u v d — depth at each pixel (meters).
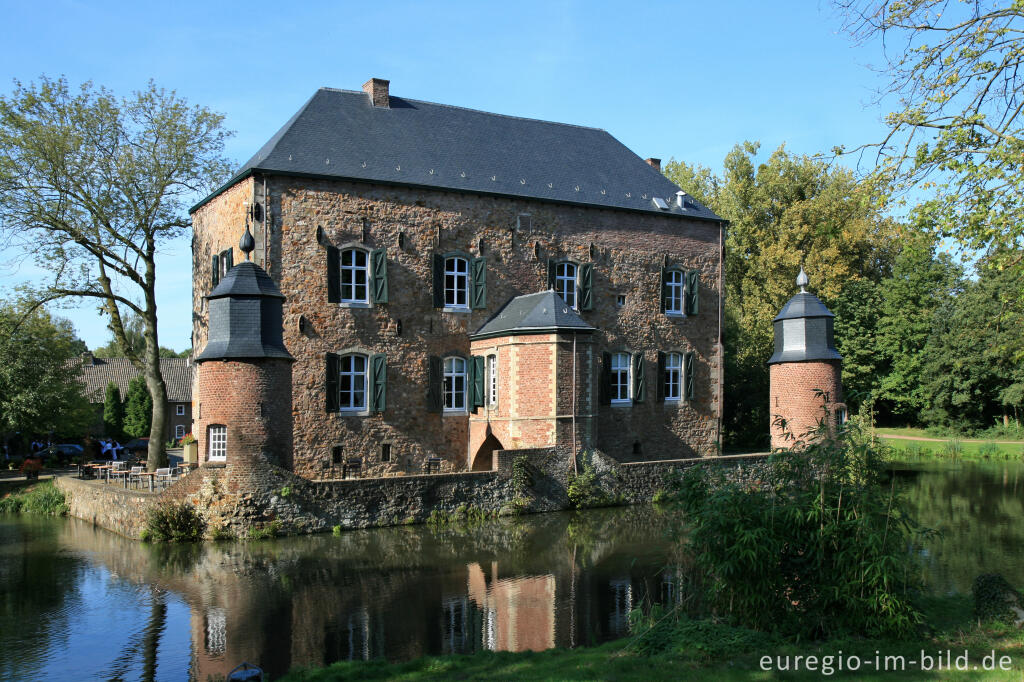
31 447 42.22
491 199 27.52
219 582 14.97
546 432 23.78
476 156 28.50
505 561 16.34
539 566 15.89
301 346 24.19
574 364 24.03
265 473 19.25
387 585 14.52
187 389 55.88
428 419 26.28
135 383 51.31
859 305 52.00
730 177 49.03
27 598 14.28
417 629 11.93
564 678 8.37
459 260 27.11
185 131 28.38
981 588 10.17
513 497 22.41
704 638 9.20
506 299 27.73
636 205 30.55
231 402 19.20
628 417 30.09
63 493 26.00
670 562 15.34
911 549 11.12
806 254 45.44
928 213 11.00
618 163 32.44
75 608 13.56
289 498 19.44
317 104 27.00
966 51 10.55
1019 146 10.41
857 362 52.06
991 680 7.52
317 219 24.48
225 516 18.94
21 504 26.77
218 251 26.59
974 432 47.84
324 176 24.42
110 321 29.36
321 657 10.84
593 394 24.52
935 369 47.94
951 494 26.41
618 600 13.33
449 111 30.12
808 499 9.61
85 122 27.03
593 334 24.53
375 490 20.50
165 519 18.84
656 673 8.33
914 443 44.62
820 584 9.44
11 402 34.47
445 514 21.34
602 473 24.03
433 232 26.44
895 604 9.09
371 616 12.65
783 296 44.03
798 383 25.91
